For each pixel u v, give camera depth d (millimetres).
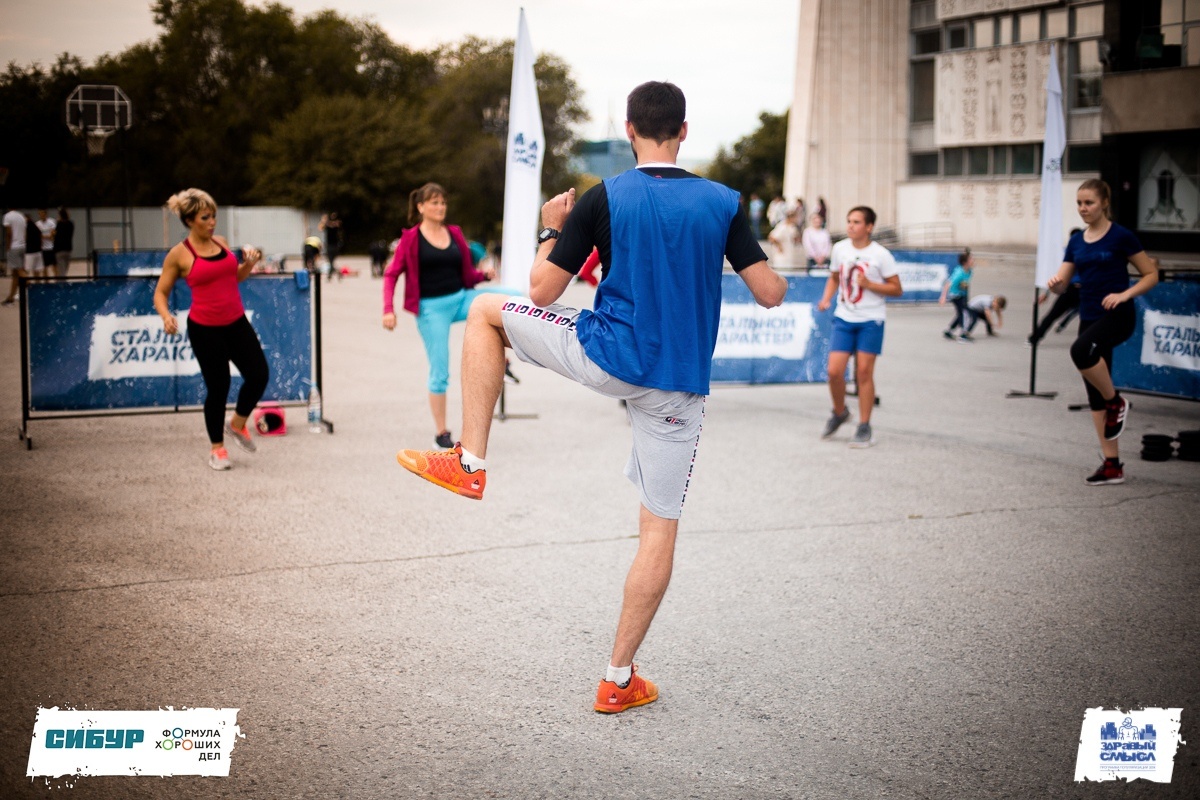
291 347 8352
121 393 8039
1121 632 4234
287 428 8547
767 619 4371
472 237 66500
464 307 7656
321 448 7762
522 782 2992
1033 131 35531
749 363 10062
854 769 3102
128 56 72875
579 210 3275
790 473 7121
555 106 65750
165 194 67812
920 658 3961
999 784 3021
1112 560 5207
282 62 72062
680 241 3250
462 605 4480
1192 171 25375
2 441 7840
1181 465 7422
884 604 4559
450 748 3191
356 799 2883
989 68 36750
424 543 5387
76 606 4355
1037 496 6496
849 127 40812
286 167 59156
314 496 6320
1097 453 7812
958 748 3240
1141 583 4852
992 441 8273
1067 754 3207
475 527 5699
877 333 7914
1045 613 4453
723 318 9891
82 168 63375
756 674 3807
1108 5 26422
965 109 37812
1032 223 36188
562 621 4312
